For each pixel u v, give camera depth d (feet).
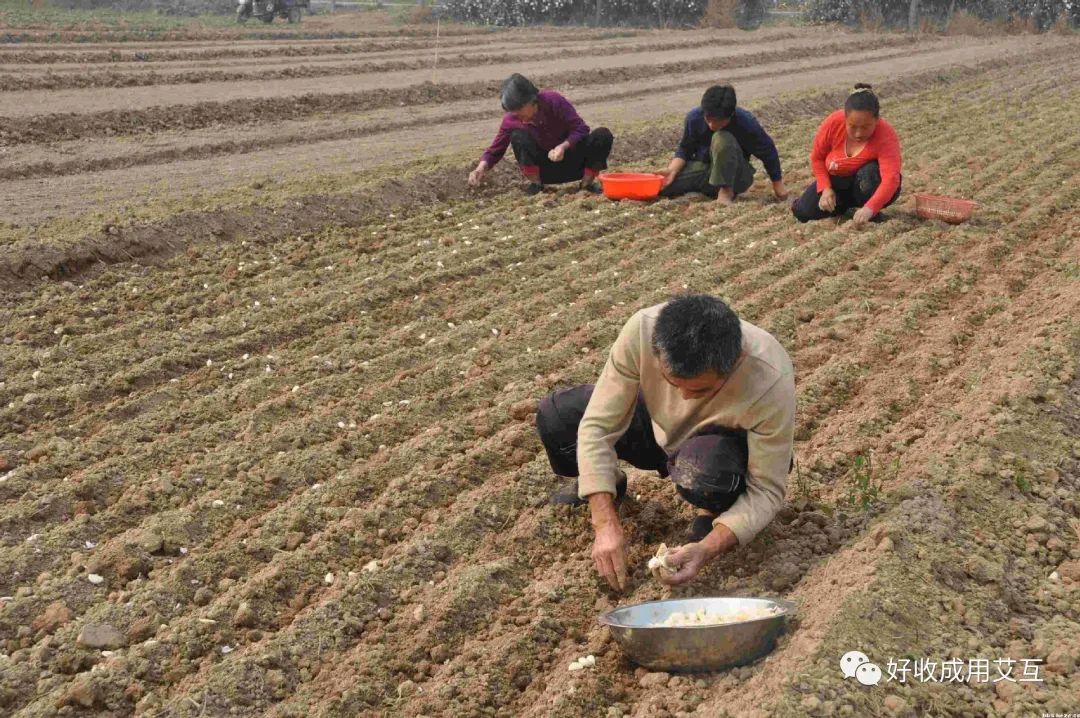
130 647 12.10
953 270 23.71
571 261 25.13
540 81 55.11
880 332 20.29
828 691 10.15
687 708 10.77
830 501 14.47
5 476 15.30
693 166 30.30
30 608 12.57
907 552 12.54
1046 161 34.19
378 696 11.45
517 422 17.25
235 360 19.29
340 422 17.17
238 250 24.57
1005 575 12.58
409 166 31.65
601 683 11.48
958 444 15.44
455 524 14.30
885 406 17.51
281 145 36.99
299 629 12.30
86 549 13.83
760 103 45.27
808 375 18.92
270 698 11.41
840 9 100.63
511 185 31.91
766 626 10.96
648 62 64.54
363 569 13.43
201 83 49.26
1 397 17.46
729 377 11.62
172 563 13.62
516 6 98.37
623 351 12.10
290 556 13.58
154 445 16.20
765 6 105.40
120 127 38.34
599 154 30.40
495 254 24.91
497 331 20.89
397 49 70.08
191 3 100.99
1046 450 15.57
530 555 13.96
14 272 21.47
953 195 30.04
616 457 12.97
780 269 24.09
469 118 44.32
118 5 94.99
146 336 19.93
